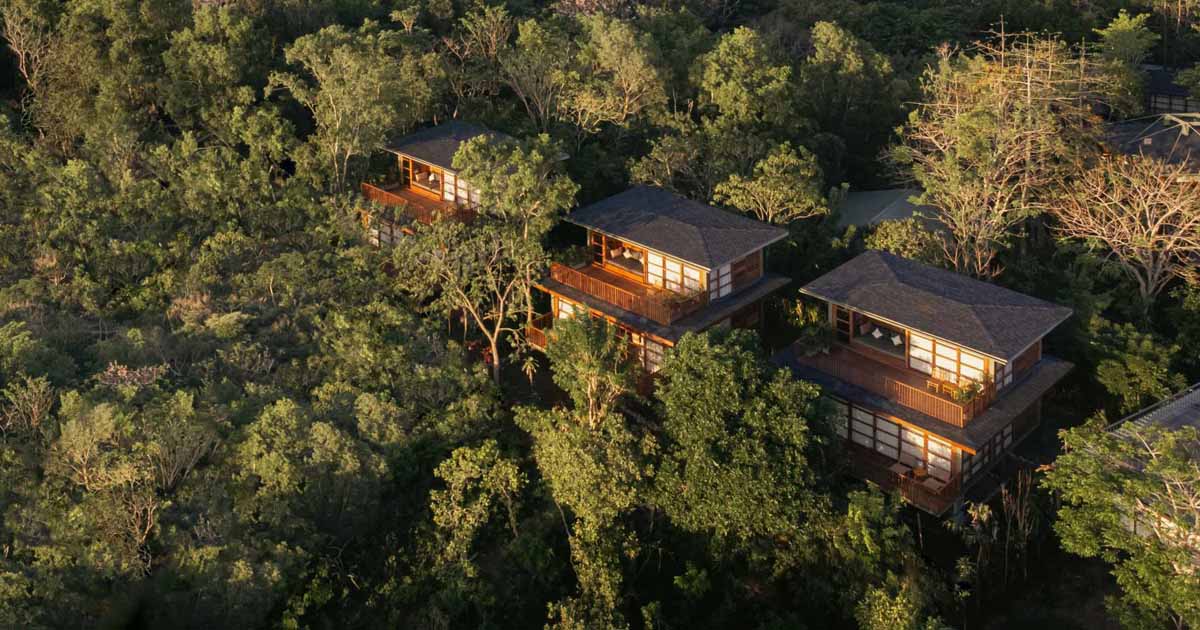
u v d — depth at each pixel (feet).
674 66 241.96
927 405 139.13
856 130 244.01
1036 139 192.24
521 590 138.72
